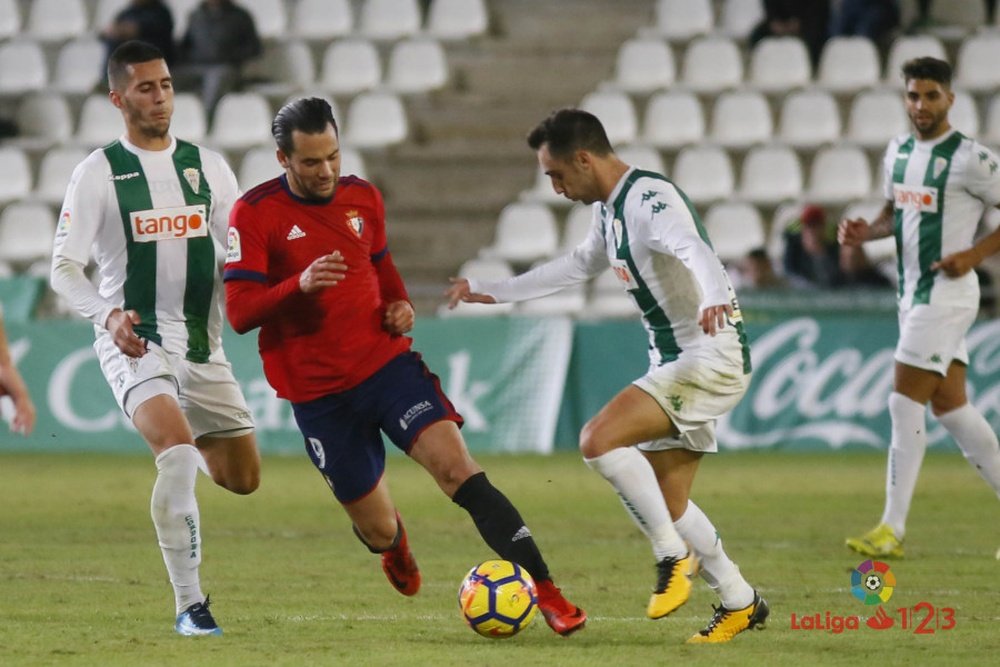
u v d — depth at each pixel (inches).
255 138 2539.4
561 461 1831.9
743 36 2691.9
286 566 1031.6
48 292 2117.4
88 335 1988.2
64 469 1770.4
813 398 1898.4
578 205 2348.7
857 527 1251.2
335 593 914.1
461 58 2704.2
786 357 1904.5
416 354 804.0
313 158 748.6
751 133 2495.1
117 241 829.2
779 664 678.5
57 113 2672.2
